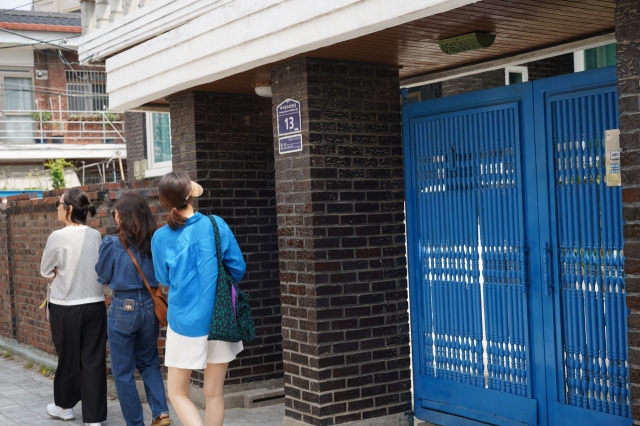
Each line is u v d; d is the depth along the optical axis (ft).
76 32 80.38
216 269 15.30
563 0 15.51
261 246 23.99
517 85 17.49
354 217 19.01
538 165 17.02
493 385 18.38
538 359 17.22
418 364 20.35
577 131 16.20
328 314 18.54
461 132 18.88
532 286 17.29
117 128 83.51
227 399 22.86
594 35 19.25
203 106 23.07
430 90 29.99
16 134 80.79
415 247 20.21
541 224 16.99
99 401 20.92
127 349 19.48
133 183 24.14
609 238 15.58
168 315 15.43
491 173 18.19
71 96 82.43
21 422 22.24
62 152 77.10
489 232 18.29
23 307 33.12
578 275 16.29
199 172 22.98
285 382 19.56
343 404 18.70
